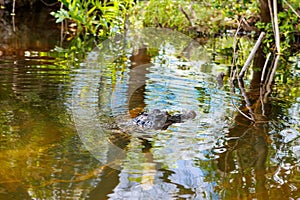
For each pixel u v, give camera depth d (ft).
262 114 18.67
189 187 12.26
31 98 19.19
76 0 23.41
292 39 36.45
